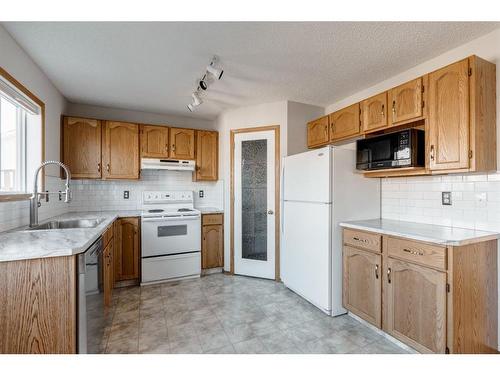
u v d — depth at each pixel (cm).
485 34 190
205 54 218
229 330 213
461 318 162
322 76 260
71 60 226
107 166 323
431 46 206
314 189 254
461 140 176
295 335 206
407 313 184
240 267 350
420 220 233
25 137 231
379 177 257
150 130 347
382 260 203
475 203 197
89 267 148
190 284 318
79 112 341
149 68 243
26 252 122
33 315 126
